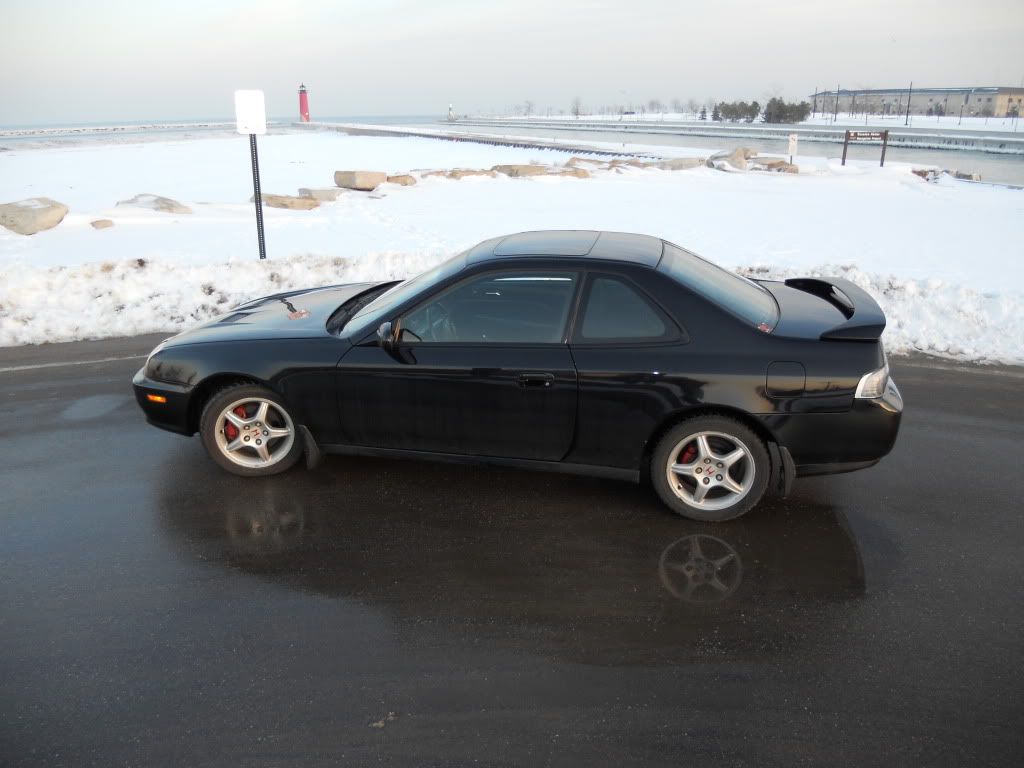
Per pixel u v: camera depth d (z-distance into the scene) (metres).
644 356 3.78
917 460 4.77
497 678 2.88
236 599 3.40
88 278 9.17
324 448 4.40
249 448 4.60
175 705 2.75
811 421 3.73
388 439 4.24
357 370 4.11
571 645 3.07
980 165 37.00
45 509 4.22
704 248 12.53
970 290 8.35
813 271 9.46
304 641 3.10
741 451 3.86
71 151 54.31
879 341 3.86
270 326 4.50
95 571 3.62
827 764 2.46
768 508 4.20
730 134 76.56
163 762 2.50
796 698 2.76
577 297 3.88
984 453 4.85
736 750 2.52
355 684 2.85
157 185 27.11
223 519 4.11
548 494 4.38
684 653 3.02
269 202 17.89
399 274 9.89
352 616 3.27
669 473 3.97
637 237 4.61
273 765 2.47
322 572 3.60
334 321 4.48
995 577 3.51
